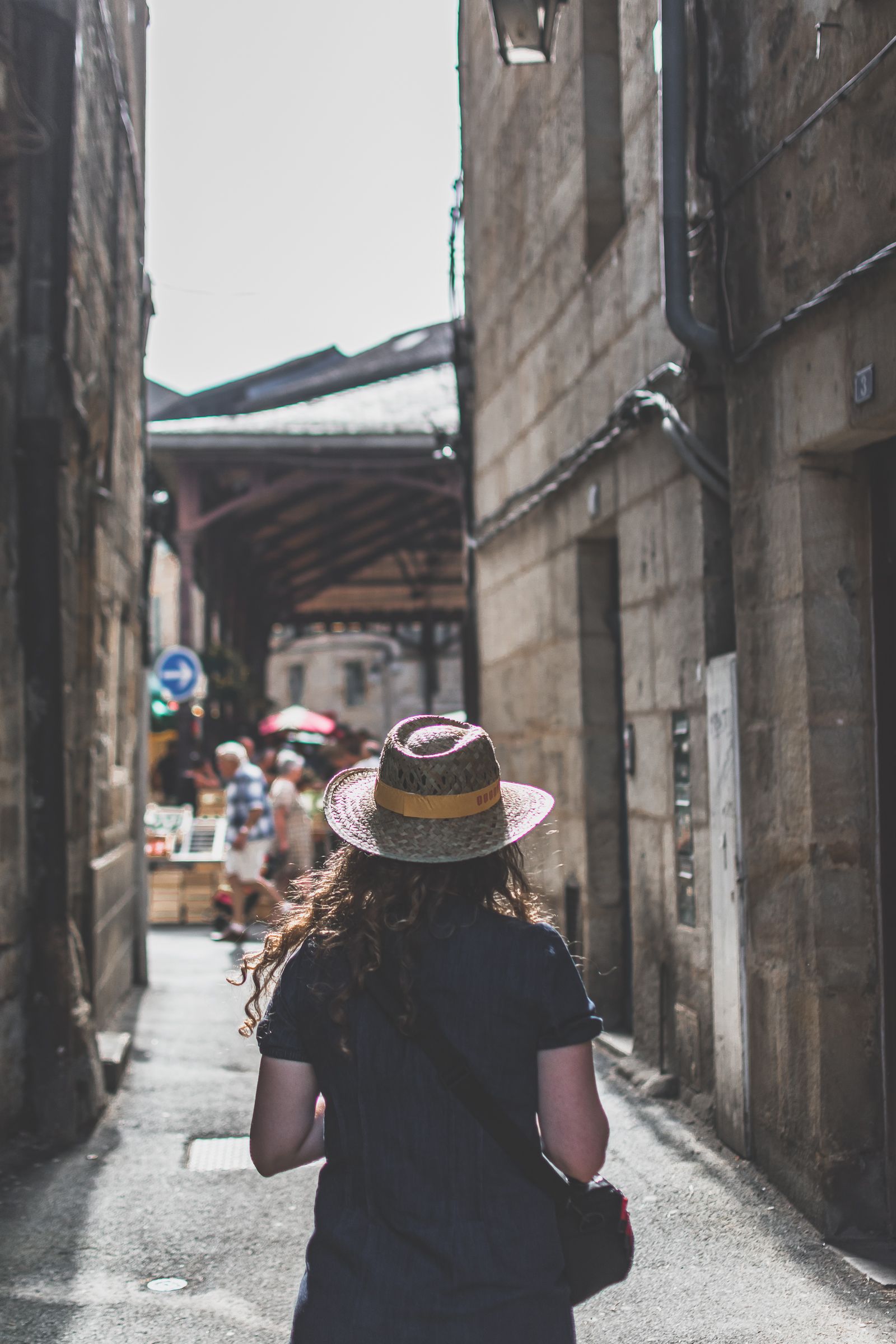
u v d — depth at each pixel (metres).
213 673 21.70
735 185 4.94
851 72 4.00
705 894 5.37
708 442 5.45
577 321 7.46
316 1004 1.82
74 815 6.48
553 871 8.09
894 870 4.21
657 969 5.99
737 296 4.94
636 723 6.39
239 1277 3.86
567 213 7.65
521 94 8.80
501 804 1.91
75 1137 5.32
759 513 4.72
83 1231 4.24
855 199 3.99
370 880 1.87
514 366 9.18
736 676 4.91
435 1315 1.65
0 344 5.33
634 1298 3.61
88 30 6.57
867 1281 3.73
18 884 5.31
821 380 4.20
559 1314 1.71
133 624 9.65
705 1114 5.29
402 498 26.22
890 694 4.25
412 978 1.77
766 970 4.62
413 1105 1.75
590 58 7.25
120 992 8.47
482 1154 1.74
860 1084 4.17
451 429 20.94
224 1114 5.78
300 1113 1.84
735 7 4.93
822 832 4.24
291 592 34.06
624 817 7.44
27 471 5.54
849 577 4.35
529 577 8.78
